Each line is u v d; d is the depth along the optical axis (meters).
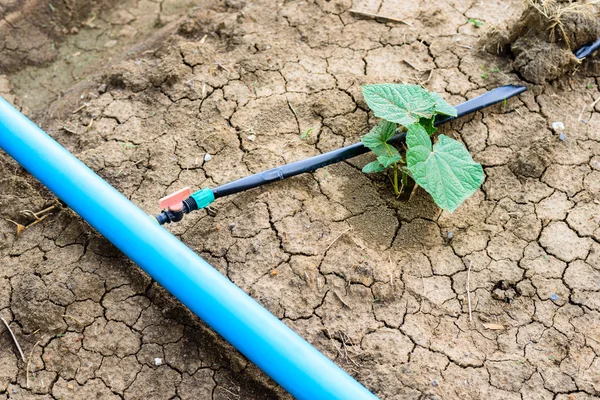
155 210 1.29
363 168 1.26
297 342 1.12
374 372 1.17
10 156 1.34
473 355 1.18
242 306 1.13
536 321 1.20
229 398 1.17
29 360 1.19
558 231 1.26
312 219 1.26
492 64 1.40
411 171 1.19
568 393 1.16
